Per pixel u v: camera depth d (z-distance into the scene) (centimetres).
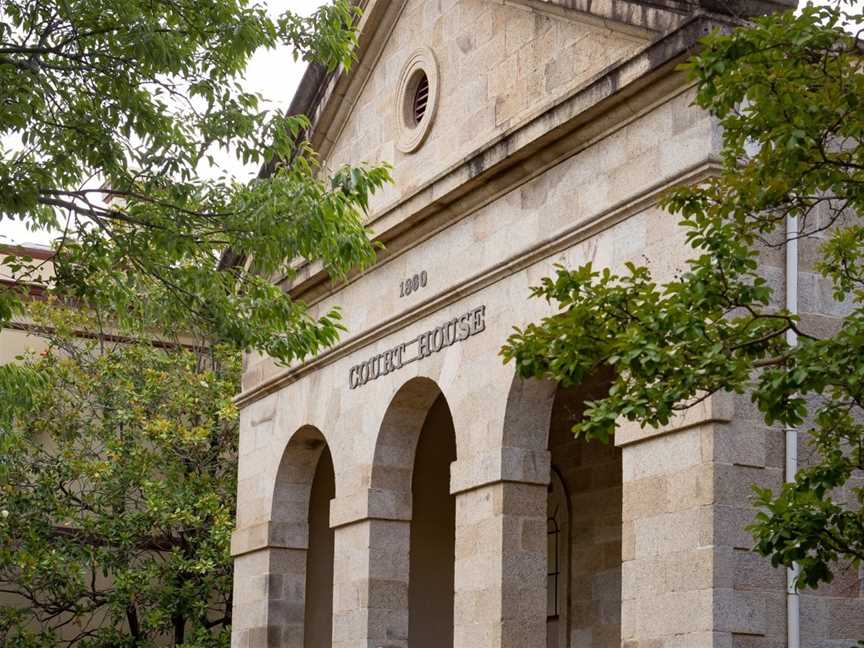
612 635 2348
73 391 3250
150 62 1706
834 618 1556
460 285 2030
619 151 1750
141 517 3052
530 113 1898
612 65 1723
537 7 1952
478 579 1934
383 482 2242
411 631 2658
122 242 1788
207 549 3014
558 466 2516
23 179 1672
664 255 1659
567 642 2444
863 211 1230
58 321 3250
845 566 1564
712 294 1212
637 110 1714
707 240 1223
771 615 1545
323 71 2461
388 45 2347
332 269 1841
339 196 1769
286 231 1752
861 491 1299
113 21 1722
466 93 2116
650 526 1623
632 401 1210
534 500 1922
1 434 2055
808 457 1568
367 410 2283
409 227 2156
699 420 1562
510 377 1912
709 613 1524
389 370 2225
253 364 2712
